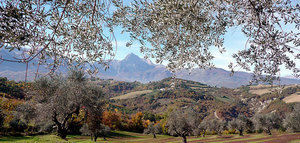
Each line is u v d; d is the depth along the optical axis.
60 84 17.33
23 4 1.89
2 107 34.19
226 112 159.62
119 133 61.28
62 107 18.06
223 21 2.90
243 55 2.82
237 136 56.22
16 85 72.06
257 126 59.34
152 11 3.08
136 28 3.41
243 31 2.92
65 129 19.89
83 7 2.60
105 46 3.01
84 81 17.75
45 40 2.13
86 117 22.17
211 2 2.79
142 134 70.81
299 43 2.50
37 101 18.86
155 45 3.69
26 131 29.72
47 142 15.12
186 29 2.96
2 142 20.81
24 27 1.90
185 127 36.47
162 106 182.75
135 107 184.75
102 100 20.66
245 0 2.63
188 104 183.25
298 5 2.46
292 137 39.03
